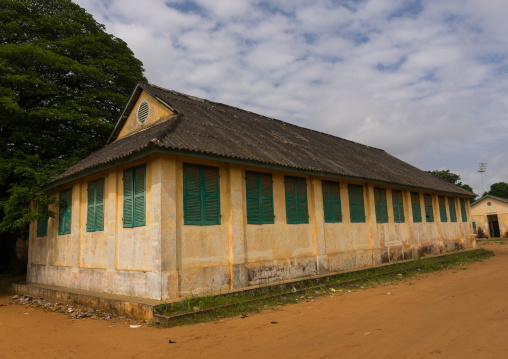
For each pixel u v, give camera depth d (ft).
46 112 47.88
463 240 74.13
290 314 26.48
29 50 49.37
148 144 26.99
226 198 33.30
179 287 28.53
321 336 20.53
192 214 30.50
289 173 39.65
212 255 31.37
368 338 19.74
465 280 39.99
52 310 32.96
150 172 30.01
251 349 18.75
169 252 28.30
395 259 53.01
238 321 24.75
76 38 60.39
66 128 56.03
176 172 29.96
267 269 35.32
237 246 32.86
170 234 28.53
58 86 55.93
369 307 27.96
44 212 41.86
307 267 39.47
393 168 63.87
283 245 37.52
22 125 51.70
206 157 29.99
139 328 24.20
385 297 31.89
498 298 29.35
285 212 38.45
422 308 26.81
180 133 31.76
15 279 59.21
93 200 36.99
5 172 46.19
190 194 30.60
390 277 43.29
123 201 32.96
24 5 58.49
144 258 29.76
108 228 33.81
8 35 54.60
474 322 22.27
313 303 30.37
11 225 41.09
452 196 74.08
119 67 63.10
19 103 54.24
